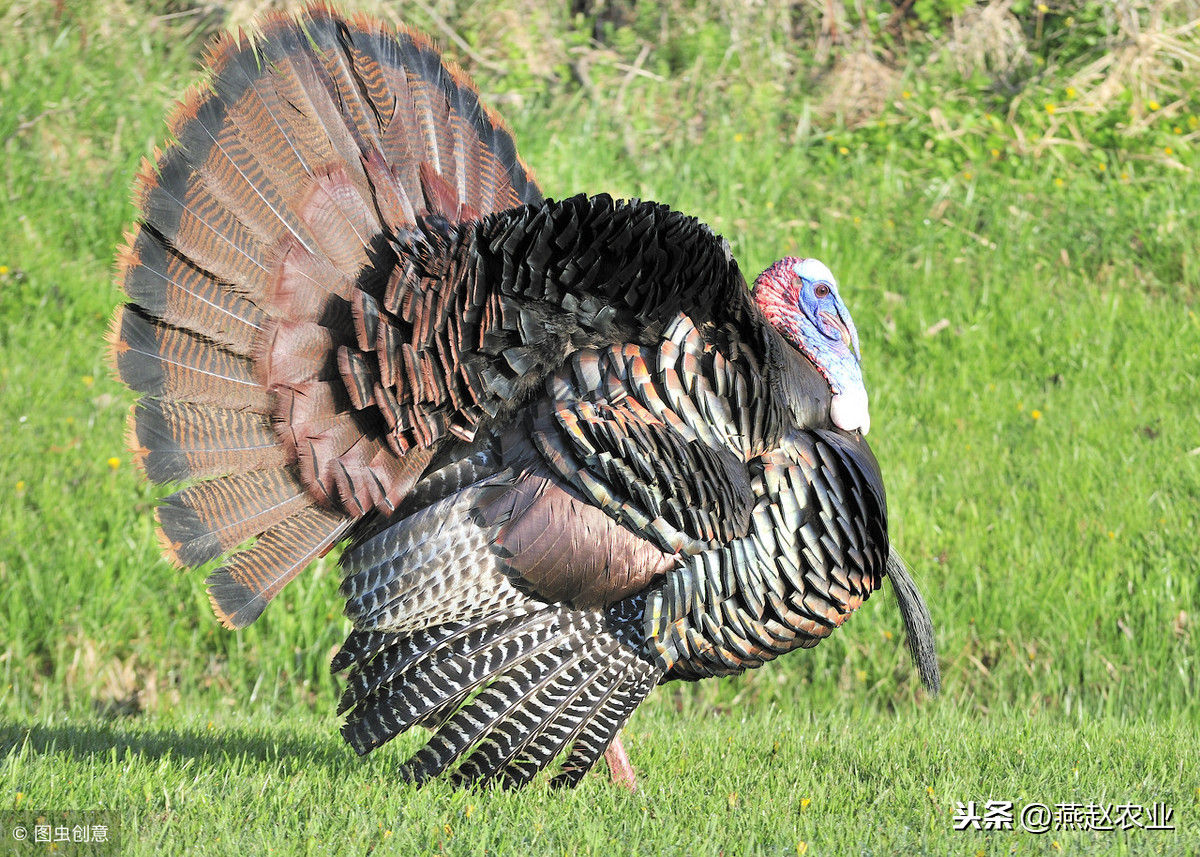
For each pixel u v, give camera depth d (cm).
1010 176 3728
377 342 1332
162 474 1307
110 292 3189
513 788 1353
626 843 1269
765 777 1538
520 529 1316
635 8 4234
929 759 1630
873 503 1465
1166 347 3102
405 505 1367
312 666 2341
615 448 1315
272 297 1343
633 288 1350
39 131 3528
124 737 1725
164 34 3928
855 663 2322
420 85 1543
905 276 3409
